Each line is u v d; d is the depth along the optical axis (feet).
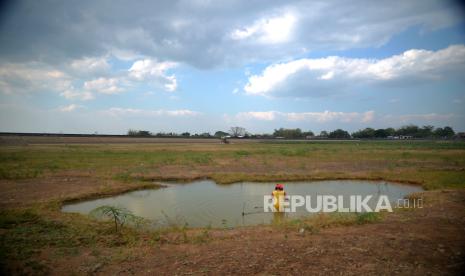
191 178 71.67
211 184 66.85
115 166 88.33
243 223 37.73
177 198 52.44
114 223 34.04
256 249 24.80
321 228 30.71
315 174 74.90
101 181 64.28
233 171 81.30
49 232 30.25
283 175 73.46
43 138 267.59
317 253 23.68
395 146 214.28
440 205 40.52
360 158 114.93
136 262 22.76
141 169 82.69
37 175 70.64
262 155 128.77
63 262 22.89
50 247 26.16
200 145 230.07
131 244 27.07
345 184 65.77
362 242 25.99
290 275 20.17
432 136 468.75
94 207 46.34
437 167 87.30
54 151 140.05
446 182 62.44
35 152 132.87
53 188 56.65
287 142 314.14
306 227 30.53
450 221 32.40
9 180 64.64
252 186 64.28
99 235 29.43
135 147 187.01
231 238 28.19
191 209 44.93
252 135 497.87
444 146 210.18
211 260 22.77
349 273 20.30
